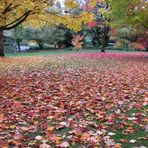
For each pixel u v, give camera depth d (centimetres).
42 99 776
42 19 1230
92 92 858
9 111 664
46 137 496
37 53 3344
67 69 1452
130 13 2150
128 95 810
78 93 847
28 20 1296
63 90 888
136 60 2047
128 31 3347
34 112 648
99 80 1084
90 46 4191
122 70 1412
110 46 4156
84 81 1062
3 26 1220
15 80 1095
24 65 1675
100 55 2591
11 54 3234
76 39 3631
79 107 677
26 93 859
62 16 1155
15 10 1175
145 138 488
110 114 625
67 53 3134
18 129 541
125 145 467
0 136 507
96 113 634
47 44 4197
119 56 2472
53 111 646
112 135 507
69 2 1146
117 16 2184
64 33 4022
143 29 2475
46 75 1229
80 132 514
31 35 3906
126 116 612
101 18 3241
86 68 1499
